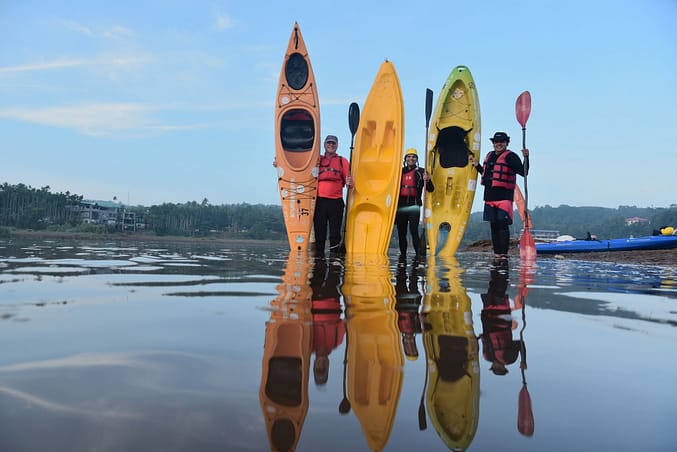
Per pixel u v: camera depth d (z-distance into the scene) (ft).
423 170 22.20
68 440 2.00
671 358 3.69
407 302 6.12
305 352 3.58
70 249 19.60
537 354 3.72
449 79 24.03
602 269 13.56
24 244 24.95
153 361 3.26
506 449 2.05
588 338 4.35
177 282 7.98
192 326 4.41
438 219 23.12
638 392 2.87
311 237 23.11
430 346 3.85
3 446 1.91
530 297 7.02
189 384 2.81
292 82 23.43
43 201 279.69
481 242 38.06
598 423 2.38
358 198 22.43
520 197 24.38
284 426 2.24
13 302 5.63
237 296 6.37
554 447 2.08
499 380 3.05
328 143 22.00
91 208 302.45
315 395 2.68
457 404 2.60
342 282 8.37
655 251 24.66
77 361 3.23
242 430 2.17
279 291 6.95
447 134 23.82
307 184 22.56
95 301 5.81
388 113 23.07
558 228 638.53
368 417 2.37
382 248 21.45
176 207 358.23
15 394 2.56
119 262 12.39
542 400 2.69
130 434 2.08
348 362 3.35
